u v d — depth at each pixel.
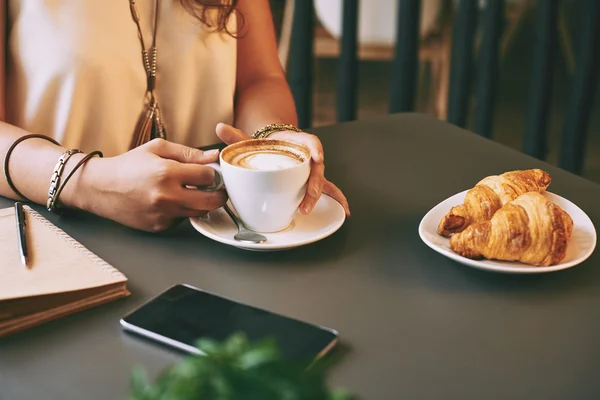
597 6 2.08
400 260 0.74
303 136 0.89
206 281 0.69
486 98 2.34
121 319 0.60
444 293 0.67
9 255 0.66
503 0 2.20
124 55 1.10
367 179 0.96
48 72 1.08
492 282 0.69
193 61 1.17
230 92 1.22
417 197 0.91
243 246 0.73
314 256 0.74
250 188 0.74
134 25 1.11
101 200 0.79
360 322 0.62
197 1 1.12
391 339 0.60
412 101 2.32
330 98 3.65
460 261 0.71
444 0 2.45
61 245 0.69
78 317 0.62
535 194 0.74
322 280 0.69
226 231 0.79
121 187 0.77
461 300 0.66
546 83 2.28
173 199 0.76
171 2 1.12
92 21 1.07
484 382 0.54
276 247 0.73
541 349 0.59
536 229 0.69
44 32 1.07
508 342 0.60
